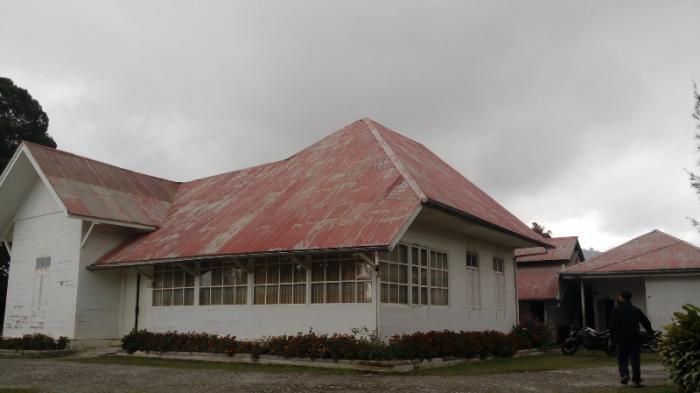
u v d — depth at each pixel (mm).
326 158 18953
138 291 20000
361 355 12703
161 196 23047
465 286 18188
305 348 13500
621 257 25359
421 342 13641
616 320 10594
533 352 19812
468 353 15391
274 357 14125
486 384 10438
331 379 11086
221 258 15570
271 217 16391
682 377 8469
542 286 28859
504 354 17266
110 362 15352
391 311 14156
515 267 22328
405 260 15172
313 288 14789
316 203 15875
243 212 18031
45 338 18750
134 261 17969
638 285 25828
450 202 15273
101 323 19719
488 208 19500
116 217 19594
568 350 19969
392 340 13383
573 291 31281
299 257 15023
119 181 22047
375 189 15094
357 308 13906
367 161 17031
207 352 15562
